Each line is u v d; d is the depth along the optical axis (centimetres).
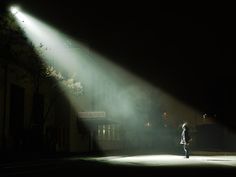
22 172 1773
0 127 3347
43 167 2083
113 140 5875
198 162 2433
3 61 3122
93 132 5075
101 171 1772
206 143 7788
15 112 3647
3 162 2338
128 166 2088
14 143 3556
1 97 3356
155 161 2552
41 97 4059
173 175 1543
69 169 1916
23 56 3228
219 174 1588
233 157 3158
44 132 4066
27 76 3444
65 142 4403
